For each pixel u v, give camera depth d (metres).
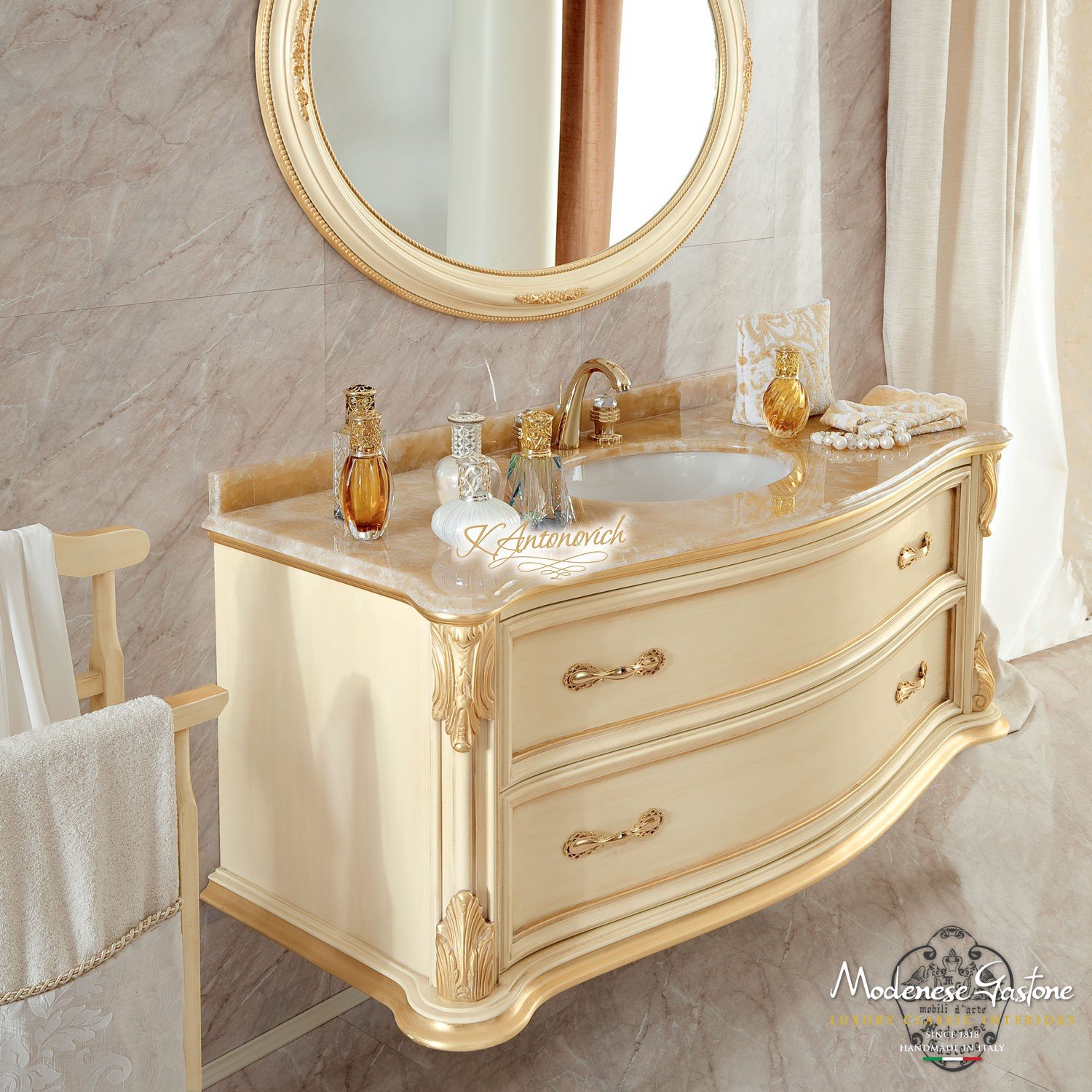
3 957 1.19
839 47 2.63
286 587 1.71
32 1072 1.24
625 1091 1.93
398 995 1.65
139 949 1.32
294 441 1.87
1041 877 2.46
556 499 1.75
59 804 1.21
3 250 1.51
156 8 1.59
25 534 1.40
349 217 1.82
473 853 1.56
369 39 1.80
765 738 1.90
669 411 2.47
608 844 1.74
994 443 2.33
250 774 1.83
